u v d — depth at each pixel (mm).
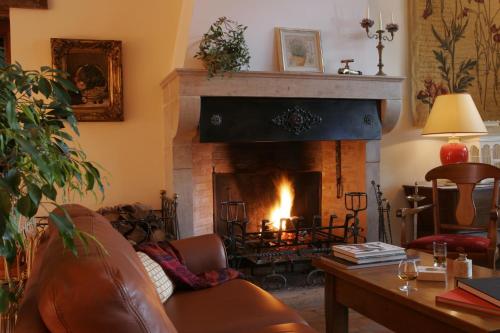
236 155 3973
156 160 3873
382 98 3770
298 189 4129
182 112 3234
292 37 3617
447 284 1902
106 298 944
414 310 1741
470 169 3221
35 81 1315
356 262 2186
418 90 4270
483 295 1599
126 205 3570
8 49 4078
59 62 3586
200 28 3357
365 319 2824
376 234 3973
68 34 3666
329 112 3670
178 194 3521
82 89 3654
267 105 3494
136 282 1038
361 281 1990
